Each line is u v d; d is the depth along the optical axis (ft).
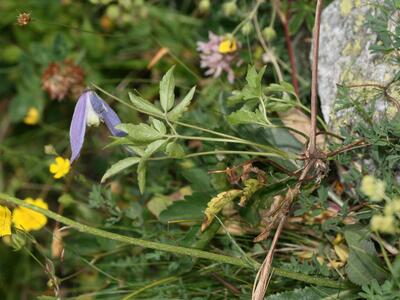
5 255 1.90
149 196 1.76
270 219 1.34
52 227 1.94
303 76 1.81
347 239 1.25
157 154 1.74
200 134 1.63
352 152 1.38
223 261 1.25
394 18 1.36
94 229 1.23
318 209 1.34
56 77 2.02
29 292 1.89
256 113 1.30
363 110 1.32
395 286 1.16
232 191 1.31
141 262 1.57
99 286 1.68
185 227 1.64
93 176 2.07
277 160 1.50
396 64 1.35
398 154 1.29
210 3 2.05
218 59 1.82
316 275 1.33
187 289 1.48
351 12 1.49
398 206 1.04
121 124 1.25
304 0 1.77
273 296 1.26
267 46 1.86
